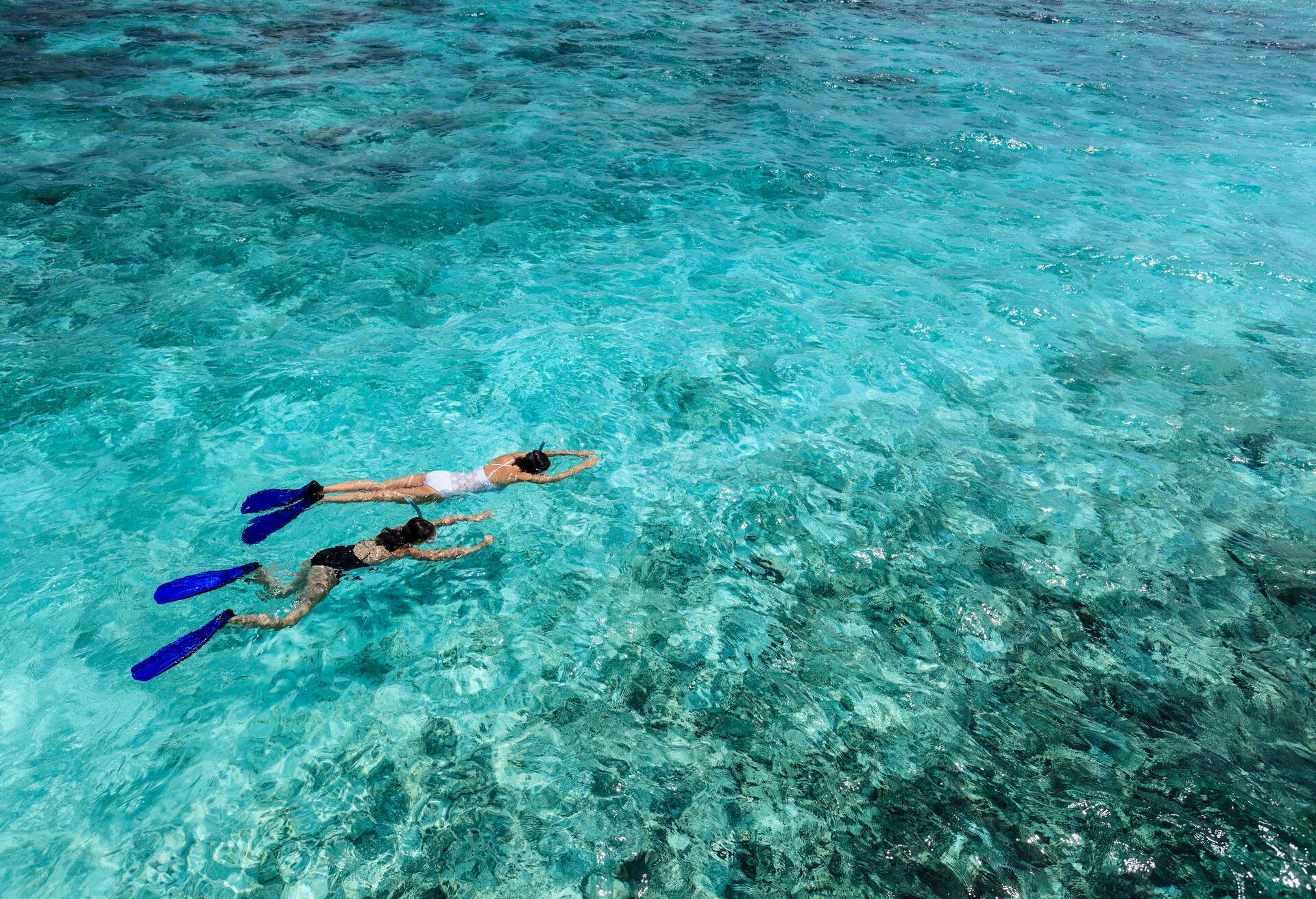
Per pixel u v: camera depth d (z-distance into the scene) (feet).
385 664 17.04
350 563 17.81
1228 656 17.85
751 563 20.11
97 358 25.35
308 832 13.87
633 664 17.39
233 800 14.28
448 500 20.99
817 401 25.98
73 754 14.79
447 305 29.84
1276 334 30.60
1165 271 34.50
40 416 22.79
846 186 41.29
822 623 18.57
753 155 43.62
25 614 17.26
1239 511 22.09
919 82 57.82
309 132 43.91
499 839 13.91
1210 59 68.18
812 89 54.80
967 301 31.78
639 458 23.21
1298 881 13.29
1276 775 15.19
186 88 49.34
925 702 16.72
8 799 13.96
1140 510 22.06
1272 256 35.86
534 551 20.07
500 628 18.02
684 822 14.32
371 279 30.86
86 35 58.18
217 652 17.02
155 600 16.47
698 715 16.34
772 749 15.69
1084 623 18.66
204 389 24.32
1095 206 40.52
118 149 40.52
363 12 68.23
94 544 19.13
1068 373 27.96
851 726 16.19
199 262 31.35
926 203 40.01
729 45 64.28
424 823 14.11
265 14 66.39
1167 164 46.03
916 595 19.34
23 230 32.60
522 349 27.32
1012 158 45.78
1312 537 21.20
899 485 22.74
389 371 25.67
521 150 43.04
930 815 14.53
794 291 31.99
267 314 28.58
